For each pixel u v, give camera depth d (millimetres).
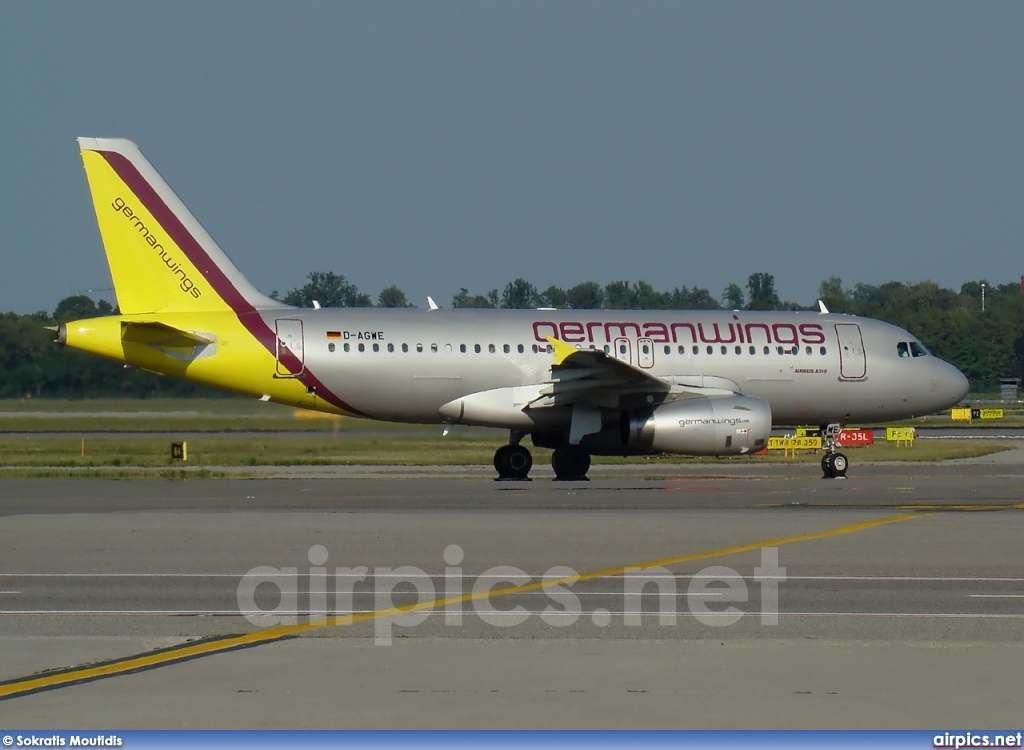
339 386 122875
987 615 50594
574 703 37531
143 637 45906
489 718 36125
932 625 48562
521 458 125000
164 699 37844
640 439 118625
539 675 40531
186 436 189750
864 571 61188
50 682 39594
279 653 43406
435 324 125562
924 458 158500
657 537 72438
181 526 76688
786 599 53906
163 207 121750
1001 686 39250
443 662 42188
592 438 122625
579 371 119250
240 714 36438
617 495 100188
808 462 151750
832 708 37094
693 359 130250
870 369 134375
